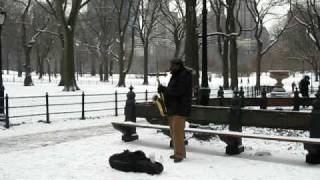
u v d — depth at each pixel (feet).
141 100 88.12
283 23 238.68
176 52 182.29
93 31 229.45
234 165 30.68
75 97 95.04
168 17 182.29
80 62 309.22
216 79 244.22
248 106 72.90
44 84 159.84
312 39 169.37
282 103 77.36
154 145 38.29
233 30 147.84
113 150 36.40
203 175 28.14
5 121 53.36
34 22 207.00
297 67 312.29
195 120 39.04
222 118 37.19
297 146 37.73
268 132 46.80
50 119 61.16
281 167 30.04
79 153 35.40
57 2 119.75
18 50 262.67
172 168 29.91
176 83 31.35
